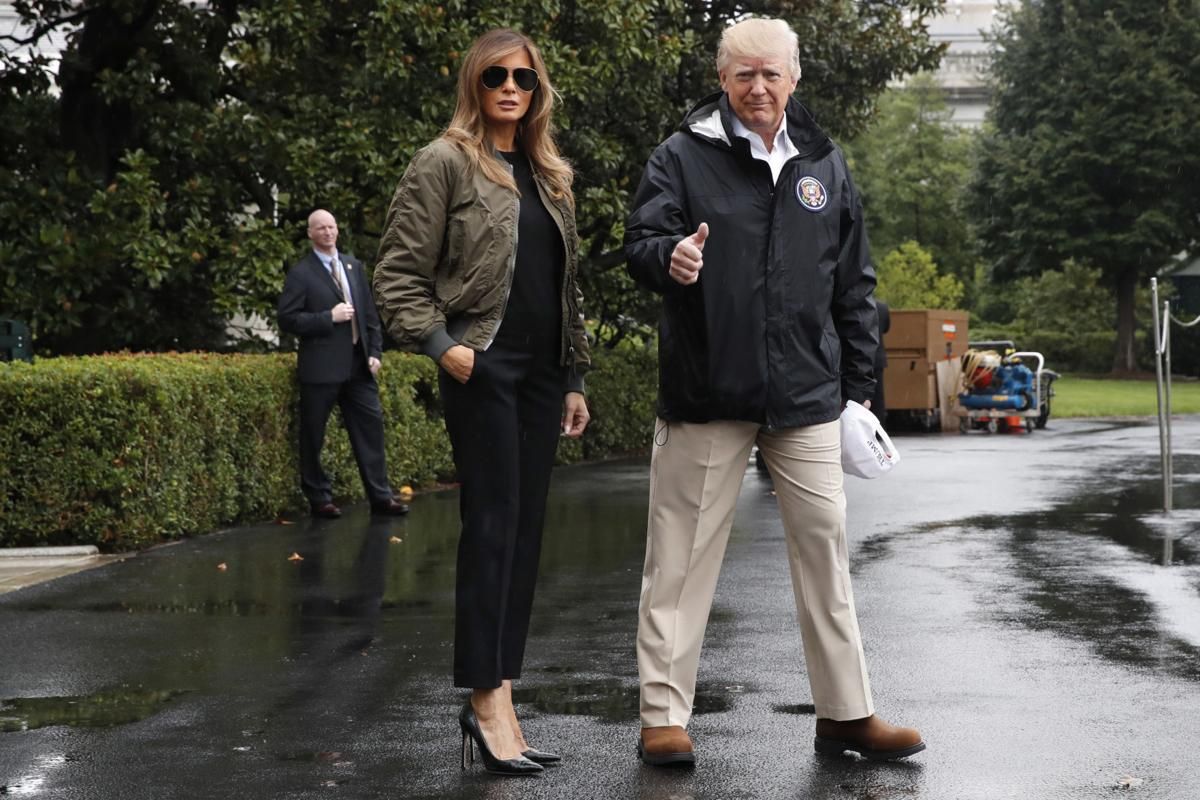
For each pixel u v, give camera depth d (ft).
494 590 16.37
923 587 28.19
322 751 17.03
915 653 22.13
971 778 15.78
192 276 53.47
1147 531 36.55
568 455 60.80
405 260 16.43
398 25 50.31
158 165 54.49
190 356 39.34
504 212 16.35
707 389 16.62
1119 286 189.16
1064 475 52.80
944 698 19.34
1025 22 190.49
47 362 34.35
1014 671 20.89
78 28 60.39
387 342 51.83
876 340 17.54
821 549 16.87
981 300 222.89
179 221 53.78
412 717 18.58
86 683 20.44
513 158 16.85
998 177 189.06
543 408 16.90
